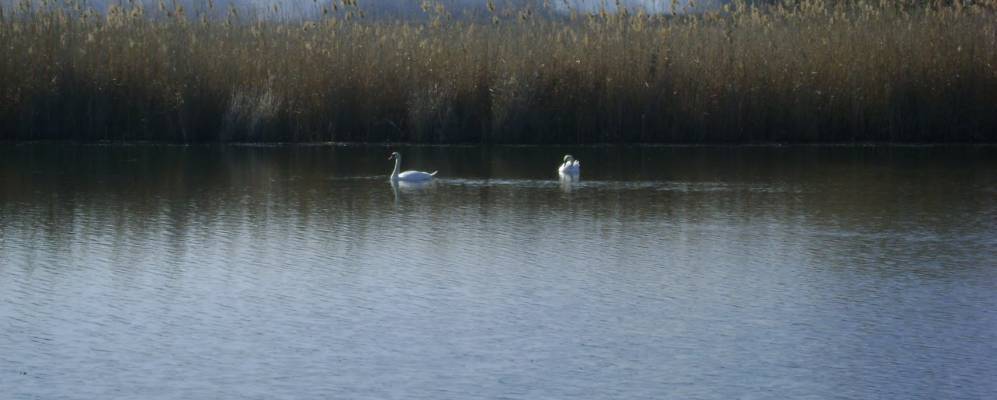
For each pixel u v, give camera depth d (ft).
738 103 105.19
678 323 46.83
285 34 107.14
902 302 49.88
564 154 98.94
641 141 105.91
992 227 65.98
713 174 87.45
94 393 38.68
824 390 39.17
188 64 104.27
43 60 104.06
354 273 54.80
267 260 57.26
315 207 72.08
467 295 50.90
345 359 42.27
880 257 58.44
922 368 41.34
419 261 57.36
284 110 104.99
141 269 55.21
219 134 104.99
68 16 105.70
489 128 105.50
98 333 45.11
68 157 94.63
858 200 75.20
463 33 107.55
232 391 38.93
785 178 85.25
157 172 86.94
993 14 108.88
